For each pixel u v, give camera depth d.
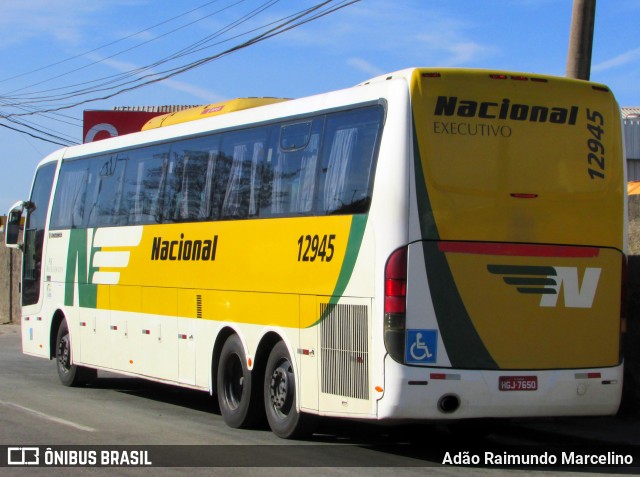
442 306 8.69
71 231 15.56
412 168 8.73
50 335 16.17
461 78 8.96
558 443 10.68
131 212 13.75
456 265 8.74
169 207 12.76
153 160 13.32
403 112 8.82
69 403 13.52
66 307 15.60
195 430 11.09
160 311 12.82
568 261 9.13
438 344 8.66
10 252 31.34
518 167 9.02
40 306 16.53
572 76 11.87
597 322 9.24
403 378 8.55
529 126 9.11
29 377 17.02
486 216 8.86
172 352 12.50
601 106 9.44
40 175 17.03
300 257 9.99
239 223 11.17
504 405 8.78
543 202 9.06
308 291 9.80
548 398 8.93
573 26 11.89
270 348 10.78
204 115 13.20
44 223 16.58
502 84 9.06
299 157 10.26
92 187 15.05
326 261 9.56
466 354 8.73
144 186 13.48
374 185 8.97
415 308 8.62
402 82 8.91
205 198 11.95
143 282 13.27
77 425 11.39
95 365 14.63
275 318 10.38
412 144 8.77
